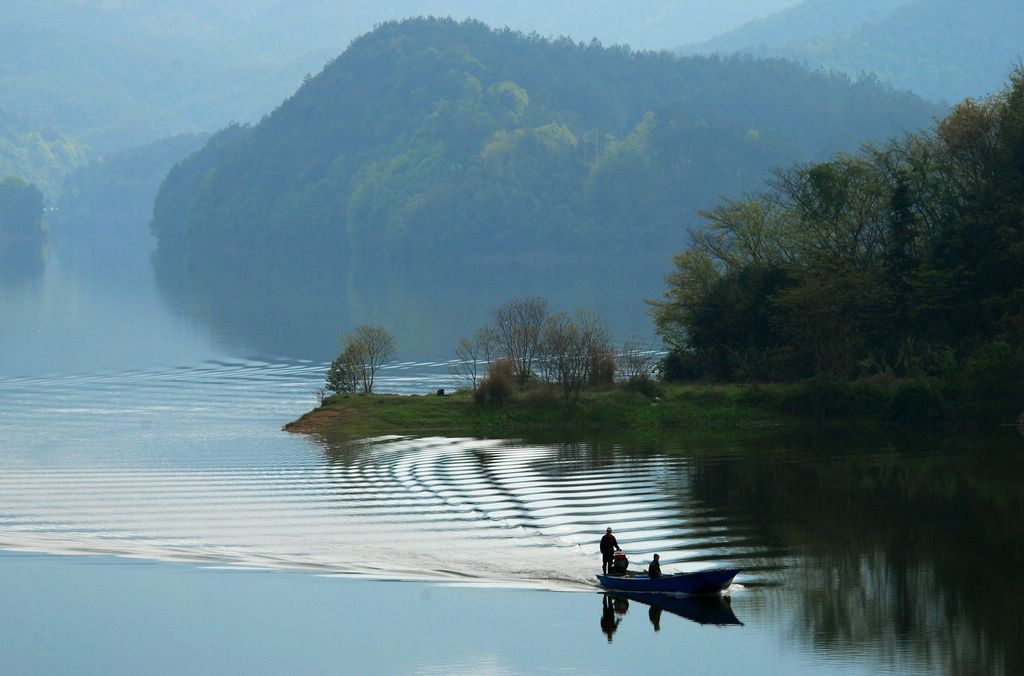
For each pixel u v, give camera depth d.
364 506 81.25
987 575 66.12
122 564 69.56
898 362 119.12
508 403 116.31
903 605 61.81
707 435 108.94
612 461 96.19
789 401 116.00
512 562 69.19
